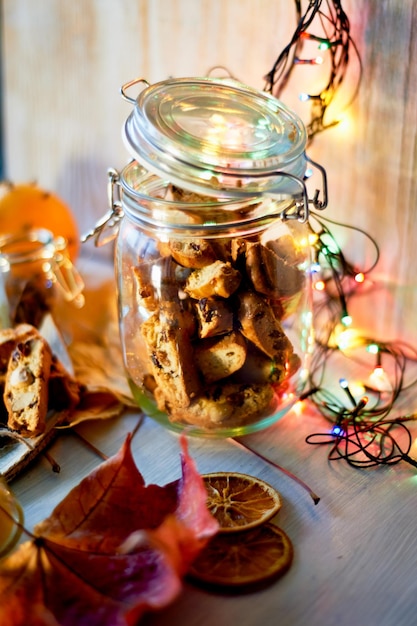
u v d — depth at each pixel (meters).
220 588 0.41
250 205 0.45
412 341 0.56
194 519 0.40
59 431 0.50
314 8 0.49
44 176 0.75
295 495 0.46
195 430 0.49
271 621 0.40
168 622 0.39
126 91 0.64
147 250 0.46
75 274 0.60
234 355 0.46
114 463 0.42
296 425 0.51
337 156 0.54
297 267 0.47
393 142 0.51
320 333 0.58
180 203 0.44
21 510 0.45
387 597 0.41
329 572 0.42
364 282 0.56
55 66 0.68
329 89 0.52
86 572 0.39
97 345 0.59
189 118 0.45
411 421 0.51
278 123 0.46
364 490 0.46
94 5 0.63
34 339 0.51
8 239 0.62
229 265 0.45
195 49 0.58
